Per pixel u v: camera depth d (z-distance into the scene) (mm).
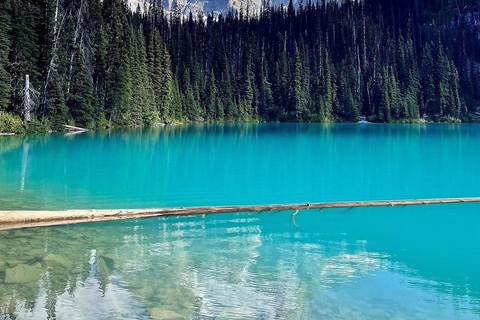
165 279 8398
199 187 18844
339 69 110062
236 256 9984
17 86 42094
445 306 7793
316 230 12523
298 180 21281
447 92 104625
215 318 6926
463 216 14461
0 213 11773
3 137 37000
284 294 7973
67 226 11844
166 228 12102
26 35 42000
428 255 10586
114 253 9773
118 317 6770
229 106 95688
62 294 7469
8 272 8180
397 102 101438
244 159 28188
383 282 8781
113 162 25391
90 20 55469
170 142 38688
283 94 103438
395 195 18391
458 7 138250
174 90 79562
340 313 7324
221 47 106312
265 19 134500
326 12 131375
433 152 34000
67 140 36781
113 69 55344
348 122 101125
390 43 118625
